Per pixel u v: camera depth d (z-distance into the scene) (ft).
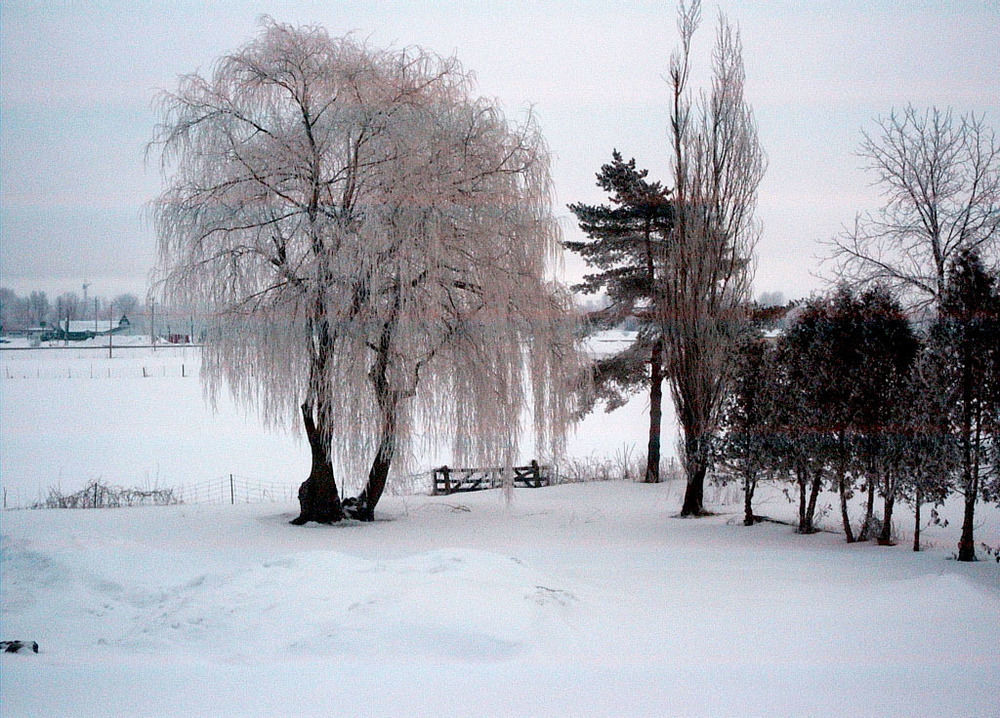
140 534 54.44
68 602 32.99
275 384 59.26
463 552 31.35
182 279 58.85
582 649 23.40
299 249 59.11
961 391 42.45
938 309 44.45
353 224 57.62
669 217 88.74
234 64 60.39
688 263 67.87
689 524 59.88
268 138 59.47
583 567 40.24
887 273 86.07
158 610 27.94
